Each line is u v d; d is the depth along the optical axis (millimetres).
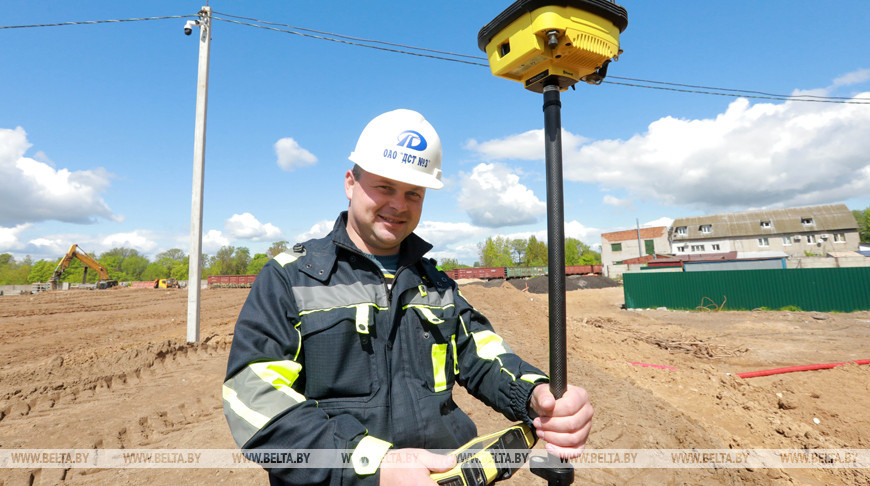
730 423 5180
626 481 3588
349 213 1408
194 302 8945
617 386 5914
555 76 1102
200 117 9172
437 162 1354
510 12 1104
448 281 1508
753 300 20016
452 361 1375
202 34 9227
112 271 80562
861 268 18031
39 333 12523
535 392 1146
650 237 57406
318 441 921
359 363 1172
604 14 1103
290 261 1269
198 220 9086
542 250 76938
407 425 1177
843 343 11398
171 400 5691
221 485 3463
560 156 1090
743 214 53000
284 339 1122
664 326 15078
